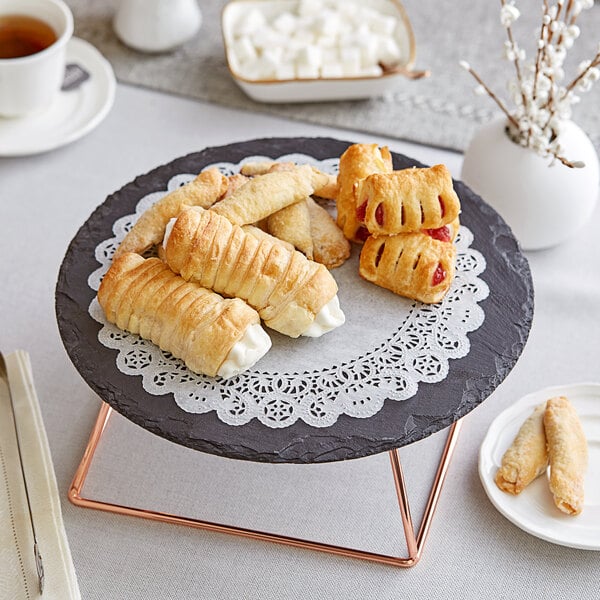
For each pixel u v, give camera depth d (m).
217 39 1.29
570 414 1.01
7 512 0.99
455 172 1.18
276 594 0.98
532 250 1.14
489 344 0.94
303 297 0.92
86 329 0.94
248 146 1.05
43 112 1.19
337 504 1.01
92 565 0.98
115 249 0.99
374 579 0.98
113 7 1.30
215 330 0.90
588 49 1.26
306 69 1.20
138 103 1.24
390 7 1.25
